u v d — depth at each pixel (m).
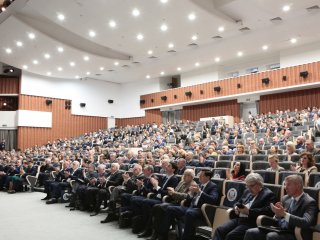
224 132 13.46
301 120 12.72
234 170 5.29
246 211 3.46
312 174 4.03
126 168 7.46
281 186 3.59
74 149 16.73
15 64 18.23
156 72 21.20
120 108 24.56
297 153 6.76
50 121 21.02
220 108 19.70
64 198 7.87
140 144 14.75
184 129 16.42
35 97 20.52
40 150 16.59
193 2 11.09
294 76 15.73
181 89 20.72
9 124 19.95
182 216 4.46
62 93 21.88
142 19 12.59
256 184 3.59
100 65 18.94
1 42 14.64
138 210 5.21
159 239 4.56
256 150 7.86
